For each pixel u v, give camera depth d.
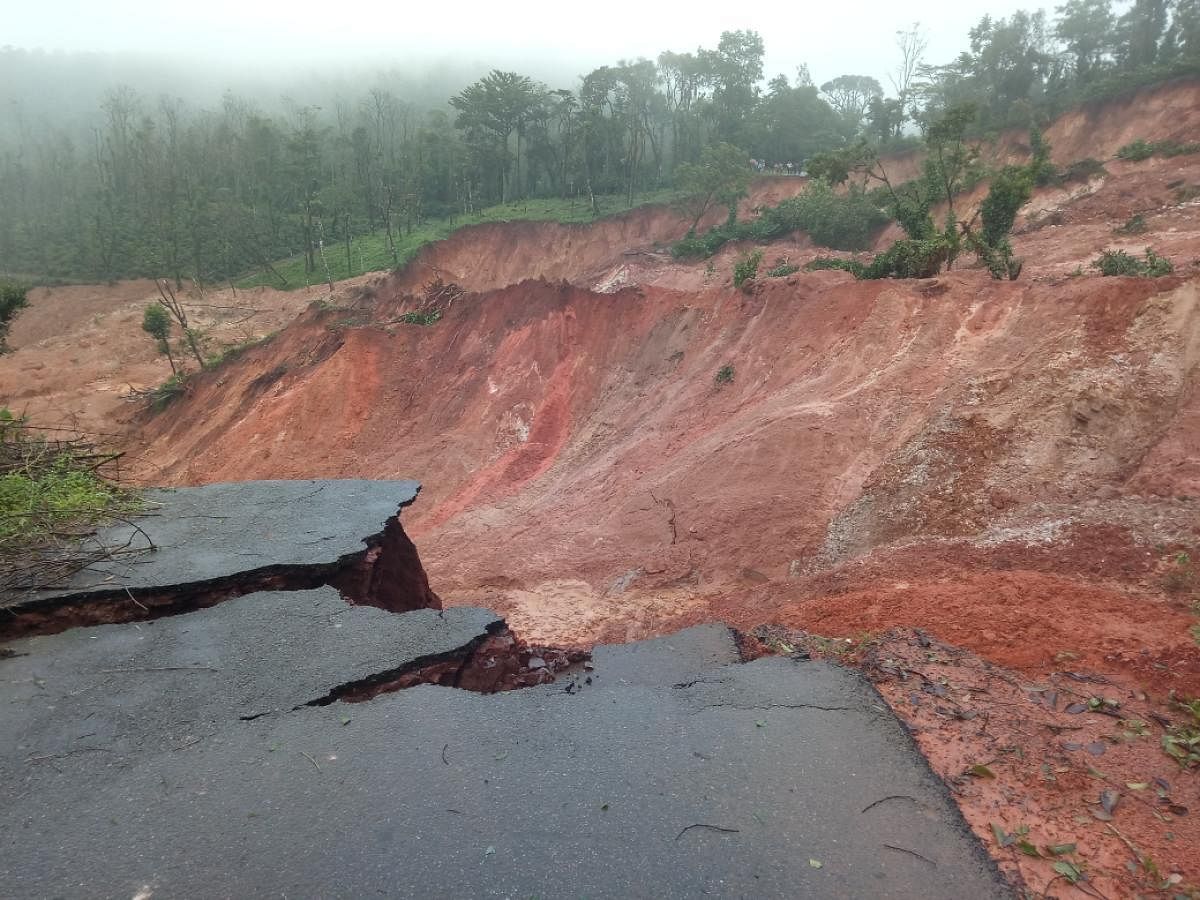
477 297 28.62
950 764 4.54
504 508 18.94
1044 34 55.12
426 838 3.71
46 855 3.61
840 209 42.25
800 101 67.19
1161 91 41.09
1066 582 7.88
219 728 4.61
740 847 3.68
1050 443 12.18
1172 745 4.68
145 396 38.53
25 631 6.00
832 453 14.65
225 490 9.19
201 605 6.53
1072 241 29.20
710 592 12.86
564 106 68.06
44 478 8.23
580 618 12.53
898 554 10.90
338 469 24.59
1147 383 12.05
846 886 3.45
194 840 3.70
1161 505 9.36
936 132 28.91
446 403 25.72
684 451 17.52
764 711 4.88
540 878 3.47
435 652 5.54
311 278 60.12
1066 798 4.28
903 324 16.92
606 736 4.59
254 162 76.12
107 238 66.75
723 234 46.50
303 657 5.44
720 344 21.16
